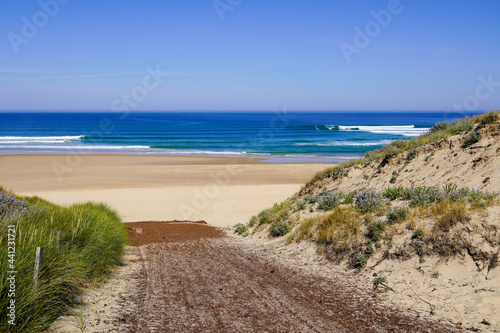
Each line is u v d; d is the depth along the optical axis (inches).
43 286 182.9
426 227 277.7
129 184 1146.0
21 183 1135.6
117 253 347.3
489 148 386.9
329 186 597.0
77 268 229.5
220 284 282.0
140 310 217.6
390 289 240.2
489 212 255.8
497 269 216.5
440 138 492.4
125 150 2332.7
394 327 188.7
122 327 187.9
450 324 185.0
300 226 434.9
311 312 216.5
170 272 323.9
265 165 1606.8
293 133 3843.5
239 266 349.1
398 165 504.1
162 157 1895.9
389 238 293.6
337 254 323.6
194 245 487.2
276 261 359.6
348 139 3120.1
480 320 182.5
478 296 203.9
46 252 207.9
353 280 270.8
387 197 387.9
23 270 181.0
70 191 1011.3
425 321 192.2
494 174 335.3
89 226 310.0
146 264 357.1
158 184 1151.6
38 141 2851.9
